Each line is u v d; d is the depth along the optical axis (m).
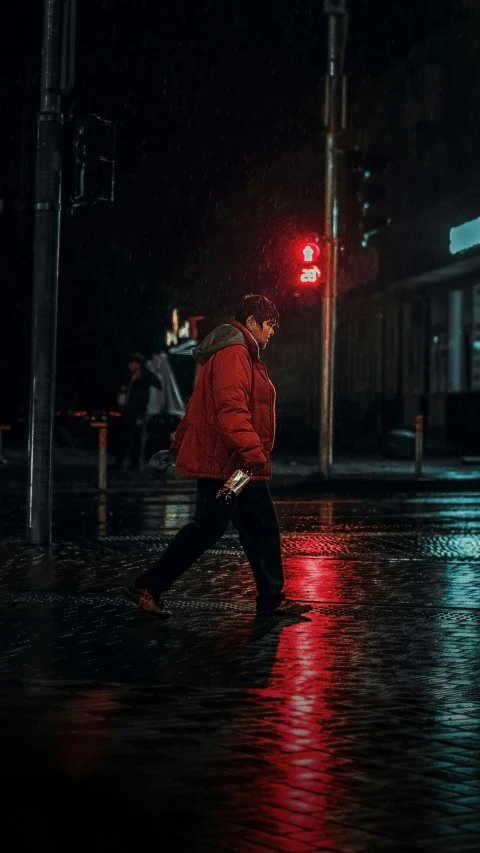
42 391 13.16
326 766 4.85
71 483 23.27
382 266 39.75
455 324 36.78
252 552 8.78
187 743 5.16
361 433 42.91
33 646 7.55
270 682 6.54
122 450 27.91
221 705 5.93
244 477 8.29
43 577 10.86
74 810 4.21
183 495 21.62
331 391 24.08
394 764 4.90
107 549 13.16
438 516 17.80
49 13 12.86
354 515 17.89
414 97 38.81
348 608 9.22
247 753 5.02
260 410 8.52
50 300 13.06
